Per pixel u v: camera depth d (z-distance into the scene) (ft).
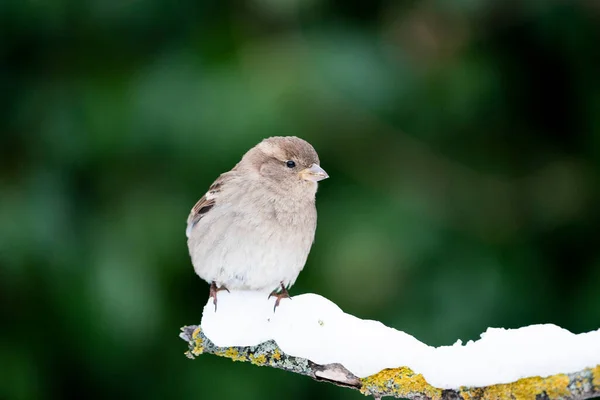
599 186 38.37
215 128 34.45
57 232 34.73
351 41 37.42
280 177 29.60
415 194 37.60
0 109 36.32
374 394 21.59
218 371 35.96
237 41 37.06
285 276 29.71
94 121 35.19
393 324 36.04
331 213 36.91
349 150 37.81
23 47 36.81
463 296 36.27
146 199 35.50
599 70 38.60
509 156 39.24
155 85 35.35
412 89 37.19
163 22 37.24
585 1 38.19
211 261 29.25
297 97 35.68
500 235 37.88
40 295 34.78
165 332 35.55
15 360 34.45
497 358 20.26
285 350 22.66
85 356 35.37
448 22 39.68
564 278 37.76
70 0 36.37
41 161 35.55
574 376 19.63
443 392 20.80
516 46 39.34
